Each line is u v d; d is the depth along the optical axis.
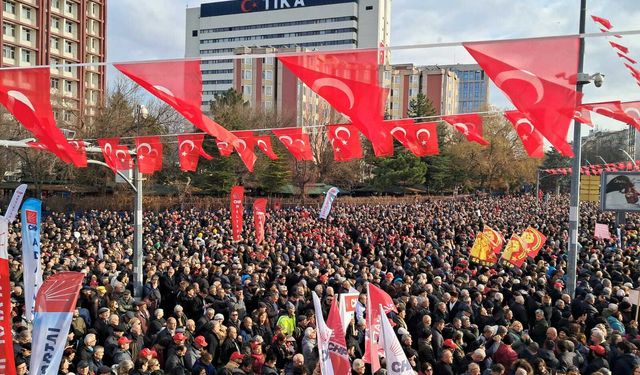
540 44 5.57
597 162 80.12
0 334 5.93
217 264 15.28
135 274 14.50
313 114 90.50
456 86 109.62
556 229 27.41
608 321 10.80
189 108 6.12
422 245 20.06
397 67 104.62
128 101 50.16
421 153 12.34
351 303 9.36
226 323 11.15
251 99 91.25
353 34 108.75
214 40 118.62
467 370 8.16
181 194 47.06
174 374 8.24
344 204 49.19
